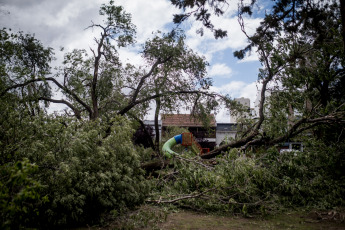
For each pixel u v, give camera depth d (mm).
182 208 6488
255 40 9727
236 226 5012
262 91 9773
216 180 6371
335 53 9164
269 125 8891
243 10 9430
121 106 14156
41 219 4715
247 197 6211
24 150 4906
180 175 7438
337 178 7621
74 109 12500
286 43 9328
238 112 14641
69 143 5309
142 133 24109
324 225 5016
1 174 3449
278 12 9203
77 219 4812
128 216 5359
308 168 7730
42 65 12914
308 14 8664
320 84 11859
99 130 6312
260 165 7102
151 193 7137
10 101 7066
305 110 9086
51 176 4770
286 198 6691
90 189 4922
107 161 5527
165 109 15656
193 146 14617
